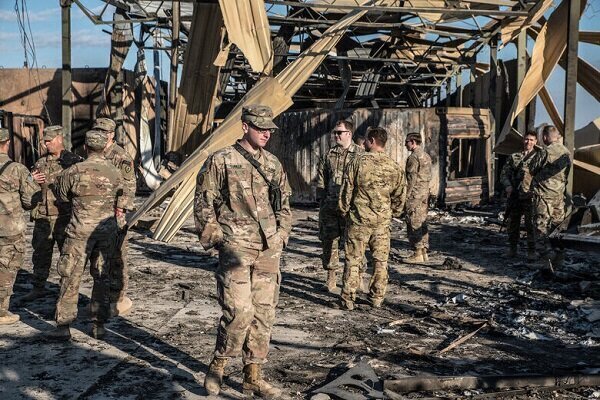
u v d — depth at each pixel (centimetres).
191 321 607
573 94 1150
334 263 750
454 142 1895
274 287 421
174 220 1041
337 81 2420
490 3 1498
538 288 777
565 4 1293
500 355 523
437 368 486
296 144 1805
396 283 808
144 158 2023
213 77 1327
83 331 565
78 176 515
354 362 495
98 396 416
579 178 1562
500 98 1975
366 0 1627
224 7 1087
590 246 770
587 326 612
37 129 1962
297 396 424
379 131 648
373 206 654
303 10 1686
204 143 1048
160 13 1912
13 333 556
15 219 577
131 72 2042
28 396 413
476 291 762
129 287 754
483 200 1839
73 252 522
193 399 413
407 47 2203
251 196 405
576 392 436
